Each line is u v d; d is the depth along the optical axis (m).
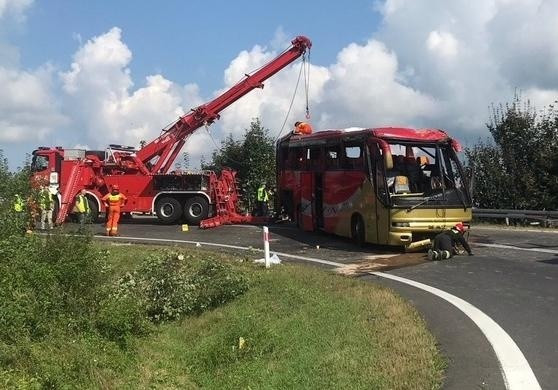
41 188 12.37
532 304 9.39
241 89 26.78
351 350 7.13
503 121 26.89
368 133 16.64
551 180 25.70
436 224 15.69
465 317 8.59
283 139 23.58
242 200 33.50
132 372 8.07
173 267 12.48
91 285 9.76
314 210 20.45
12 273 8.82
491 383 6.01
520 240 17.64
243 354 8.24
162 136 26.81
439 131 16.83
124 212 25.75
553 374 6.25
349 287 10.63
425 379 6.08
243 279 11.59
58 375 7.11
